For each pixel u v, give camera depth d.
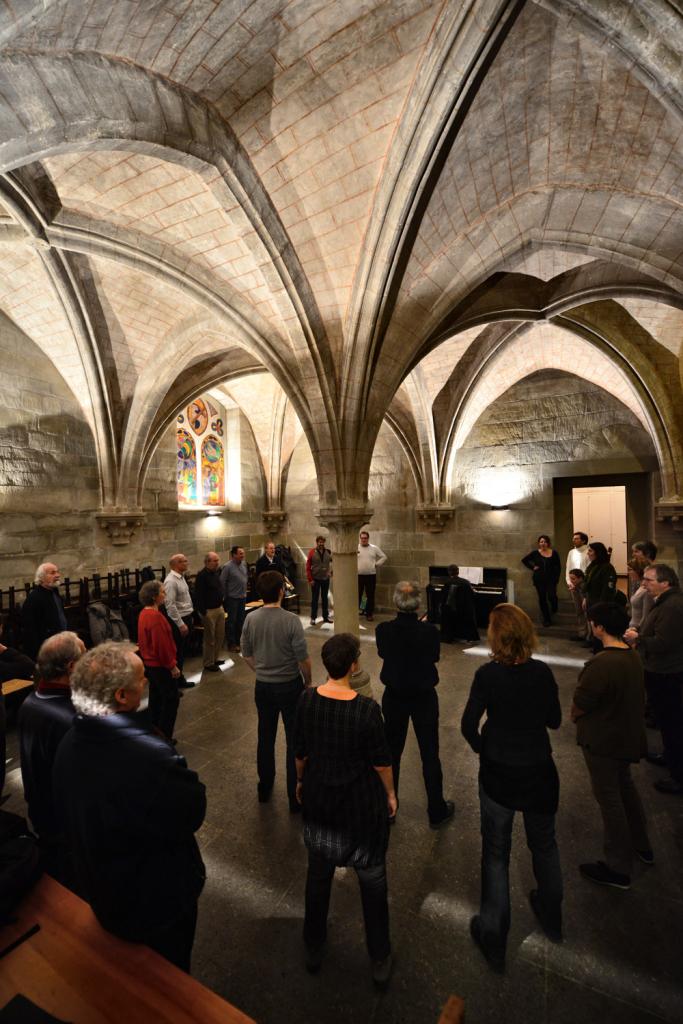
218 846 2.81
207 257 4.52
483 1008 1.86
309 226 3.90
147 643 3.73
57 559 6.51
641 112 3.05
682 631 3.15
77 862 1.35
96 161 3.62
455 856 2.71
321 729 1.96
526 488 8.69
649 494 7.95
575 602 7.32
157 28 2.41
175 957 1.51
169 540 8.35
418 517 9.45
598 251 4.33
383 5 2.58
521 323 6.50
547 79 2.98
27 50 2.07
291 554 10.82
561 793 3.33
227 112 3.18
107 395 6.66
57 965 1.33
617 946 2.11
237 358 7.76
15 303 5.75
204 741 4.14
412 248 3.96
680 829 2.91
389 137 3.26
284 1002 1.89
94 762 1.31
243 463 10.12
